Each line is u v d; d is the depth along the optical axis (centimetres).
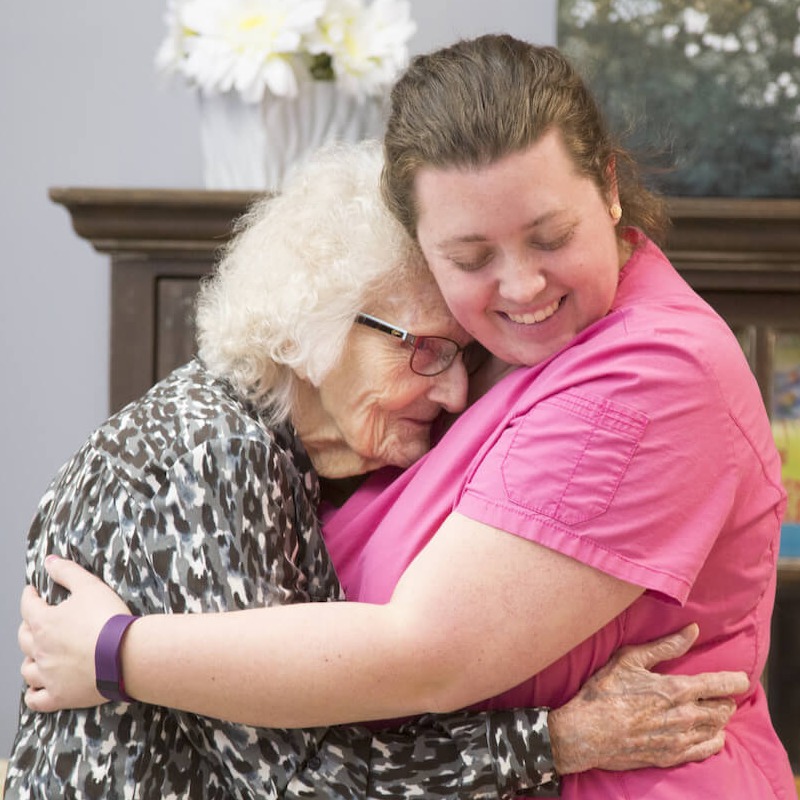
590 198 243
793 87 439
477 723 258
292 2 409
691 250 400
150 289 415
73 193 396
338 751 257
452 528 244
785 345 412
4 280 519
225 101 422
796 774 425
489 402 270
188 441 259
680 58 440
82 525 264
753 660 278
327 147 301
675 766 262
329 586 272
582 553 234
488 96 235
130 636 246
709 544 241
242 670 239
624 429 235
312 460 290
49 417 524
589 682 260
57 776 257
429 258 255
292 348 269
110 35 506
